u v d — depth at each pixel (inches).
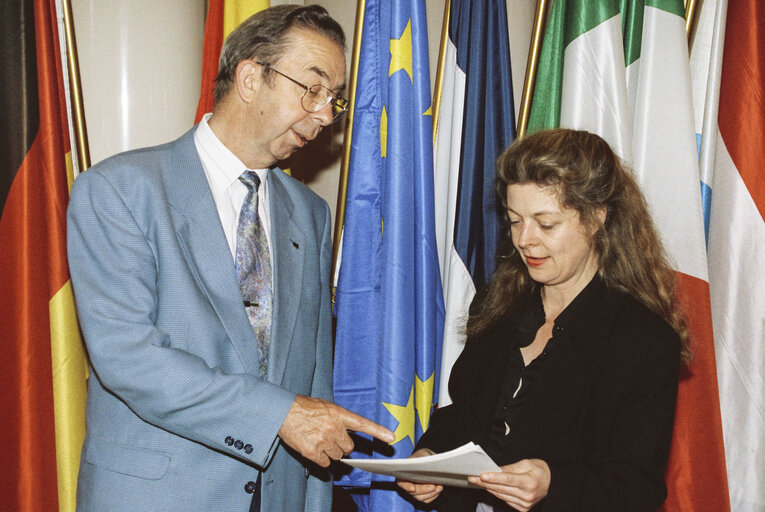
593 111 75.0
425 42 73.4
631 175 61.7
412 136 73.3
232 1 78.4
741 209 78.1
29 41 69.2
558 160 53.4
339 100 59.2
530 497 47.8
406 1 72.3
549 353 56.6
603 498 48.8
